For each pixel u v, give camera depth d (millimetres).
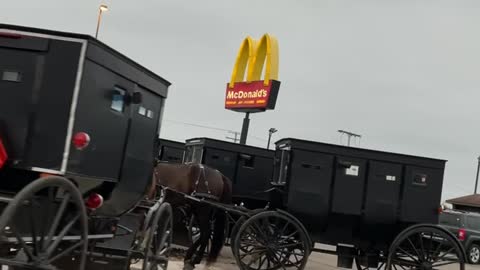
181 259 12555
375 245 11797
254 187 15562
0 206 4992
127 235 6805
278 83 21406
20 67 4957
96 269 6375
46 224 4781
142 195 6805
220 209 11625
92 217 6031
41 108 4910
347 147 11695
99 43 5129
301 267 10945
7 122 4906
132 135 6180
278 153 13078
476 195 49500
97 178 5449
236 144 15492
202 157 15305
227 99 23844
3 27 4957
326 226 11672
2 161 4703
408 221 11664
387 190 11695
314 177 11617
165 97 7039
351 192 11648
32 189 4250
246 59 24156
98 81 5234
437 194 11789
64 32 4949
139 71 6102
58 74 4930
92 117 5203
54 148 4863
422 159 11789
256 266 12500
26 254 4594
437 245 12141
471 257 21781
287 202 11531
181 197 11258
